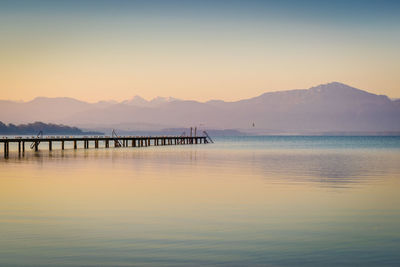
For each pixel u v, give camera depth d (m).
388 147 120.94
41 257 16.86
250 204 27.23
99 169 48.81
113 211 25.00
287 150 101.19
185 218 23.31
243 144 151.12
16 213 24.42
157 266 15.95
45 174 43.19
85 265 16.06
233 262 16.41
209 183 36.97
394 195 30.81
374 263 16.41
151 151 90.12
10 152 83.44
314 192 32.09
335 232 20.62
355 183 37.41
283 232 20.56
